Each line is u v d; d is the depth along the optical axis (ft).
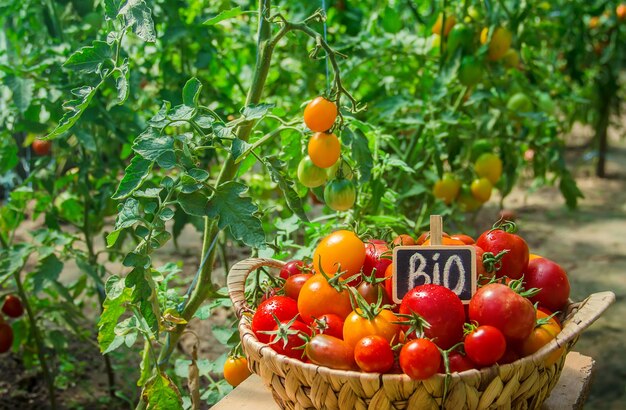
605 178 12.88
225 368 4.36
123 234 6.05
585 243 9.96
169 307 4.47
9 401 6.49
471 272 3.61
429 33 6.34
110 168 6.44
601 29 11.73
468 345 3.30
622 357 7.20
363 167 4.36
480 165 6.56
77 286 6.54
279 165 4.21
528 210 11.37
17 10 6.13
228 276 3.99
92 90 3.89
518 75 7.34
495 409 3.35
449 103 6.63
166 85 6.48
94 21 5.94
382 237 4.21
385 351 3.29
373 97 6.82
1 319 6.21
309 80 7.34
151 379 4.09
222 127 3.91
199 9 6.63
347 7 7.55
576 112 11.68
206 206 3.80
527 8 6.23
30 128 5.76
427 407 3.28
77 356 7.30
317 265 3.79
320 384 3.34
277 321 3.51
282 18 4.19
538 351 3.36
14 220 6.29
